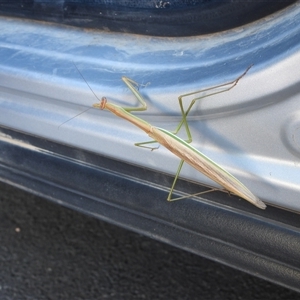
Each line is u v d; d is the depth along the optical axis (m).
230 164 0.19
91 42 0.22
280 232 0.19
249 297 0.27
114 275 0.29
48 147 0.24
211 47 0.20
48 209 0.33
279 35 0.18
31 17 0.24
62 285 0.28
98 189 0.23
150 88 0.19
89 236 0.31
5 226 0.32
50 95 0.21
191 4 0.20
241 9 0.19
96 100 0.20
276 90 0.17
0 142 0.25
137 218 0.23
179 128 0.19
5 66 0.22
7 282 0.29
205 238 0.21
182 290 0.28
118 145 0.21
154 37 0.21
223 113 0.18
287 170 0.18
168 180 0.21
